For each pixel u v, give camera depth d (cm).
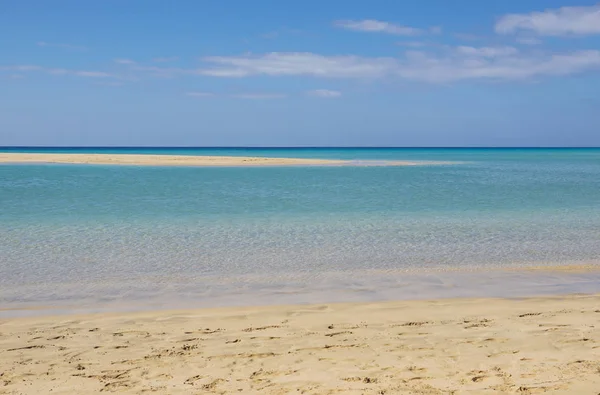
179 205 2684
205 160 8206
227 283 1209
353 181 4538
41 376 653
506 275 1293
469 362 680
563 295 1096
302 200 2953
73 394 600
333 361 691
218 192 3391
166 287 1173
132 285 1187
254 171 5894
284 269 1352
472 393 584
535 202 2909
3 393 603
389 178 5003
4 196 3045
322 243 1694
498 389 594
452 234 1864
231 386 615
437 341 770
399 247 1634
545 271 1336
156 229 1939
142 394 597
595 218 2270
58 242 1675
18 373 663
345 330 834
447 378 628
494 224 2095
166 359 707
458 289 1156
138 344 773
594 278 1262
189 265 1387
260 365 680
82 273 1294
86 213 2358
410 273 1313
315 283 1212
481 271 1334
